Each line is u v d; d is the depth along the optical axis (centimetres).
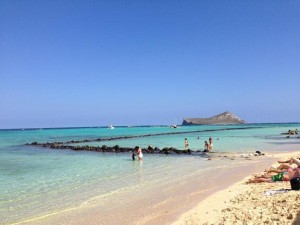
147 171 2791
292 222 1052
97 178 2458
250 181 1995
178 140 7550
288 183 1802
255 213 1205
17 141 8762
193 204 1528
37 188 2103
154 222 1296
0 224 1350
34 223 1355
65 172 2839
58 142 7788
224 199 1559
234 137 8175
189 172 2652
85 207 1584
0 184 2270
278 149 4638
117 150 5119
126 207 1551
